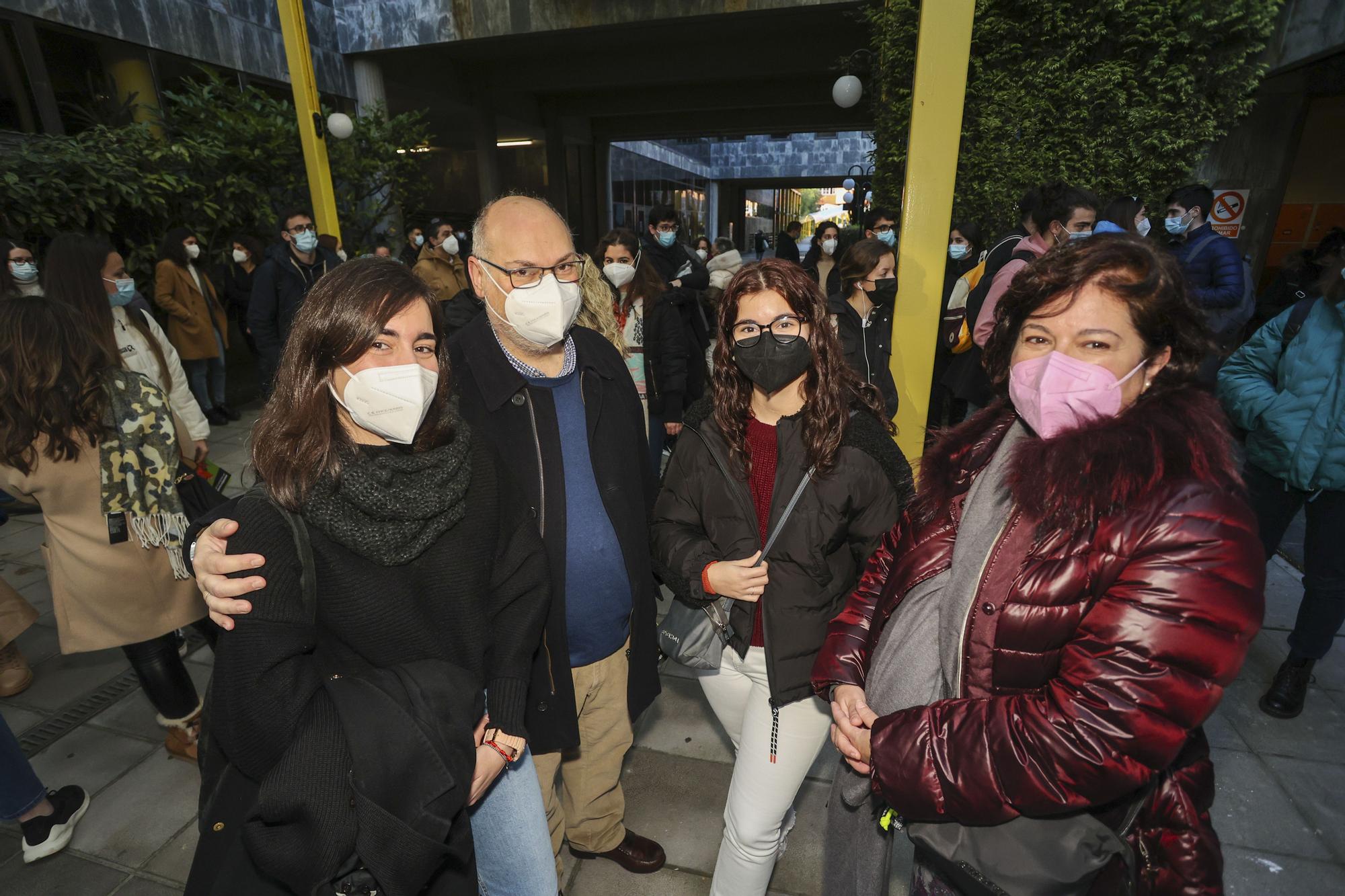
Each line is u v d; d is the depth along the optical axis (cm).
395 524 104
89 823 213
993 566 95
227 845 104
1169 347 92
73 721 259
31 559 385
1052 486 88
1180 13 536
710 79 1449
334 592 105
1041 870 90
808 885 189
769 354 133
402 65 1290
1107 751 80
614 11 1070
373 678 104
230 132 714
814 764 231
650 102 1762
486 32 1112
